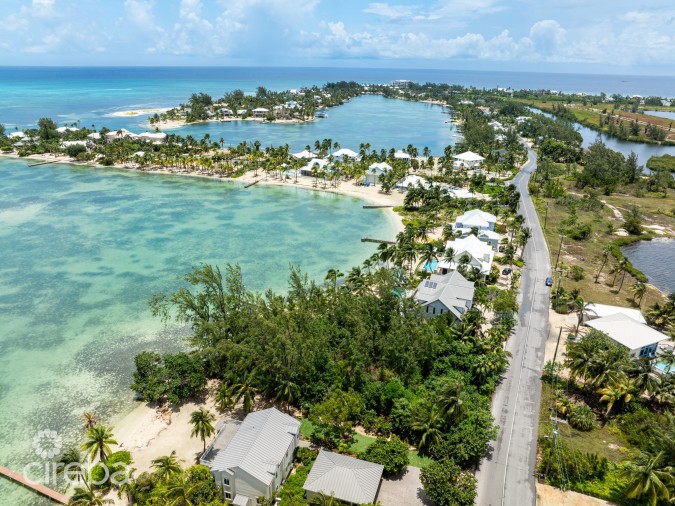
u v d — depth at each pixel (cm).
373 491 5209
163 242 13612
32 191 18588
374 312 7994
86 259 12331
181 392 7075
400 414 6372
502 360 7538
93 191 18875
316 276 11488
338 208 17388
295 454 5978
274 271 11744
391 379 7081
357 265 12212
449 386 6269
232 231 14675
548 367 7700
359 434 6475
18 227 14600
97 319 9450
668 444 5438
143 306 9962
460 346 7812
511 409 6956
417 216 16125
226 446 5909
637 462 5353
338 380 7056
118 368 7938
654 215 17288
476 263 11181
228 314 7906
